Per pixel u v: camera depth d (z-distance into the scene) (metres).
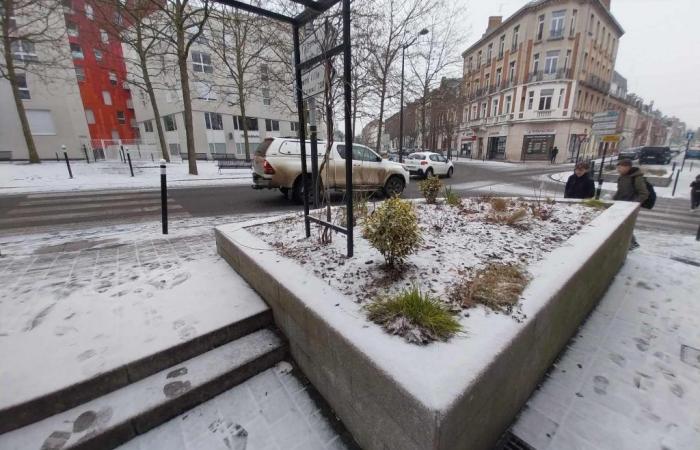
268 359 2.21
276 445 1.67
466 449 1.35
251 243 3.19
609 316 2.87
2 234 5.00
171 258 3.76
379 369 1.34
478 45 35.66
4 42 15.59
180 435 1.73
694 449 1.61
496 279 2.09
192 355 2.14
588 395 1.96
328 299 1.96
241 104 19.17
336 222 3.90
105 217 6.37
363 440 1.60
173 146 27.97
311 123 3.03
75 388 1.74
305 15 2.78
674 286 3.45
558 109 27.33
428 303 1.69
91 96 30.08
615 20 29.75
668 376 2.13
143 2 12.02
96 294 2.78
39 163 17.84
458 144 41.72
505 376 1.52
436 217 4.24
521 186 13.08
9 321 2.34
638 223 7.18
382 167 8.70
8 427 1.59
